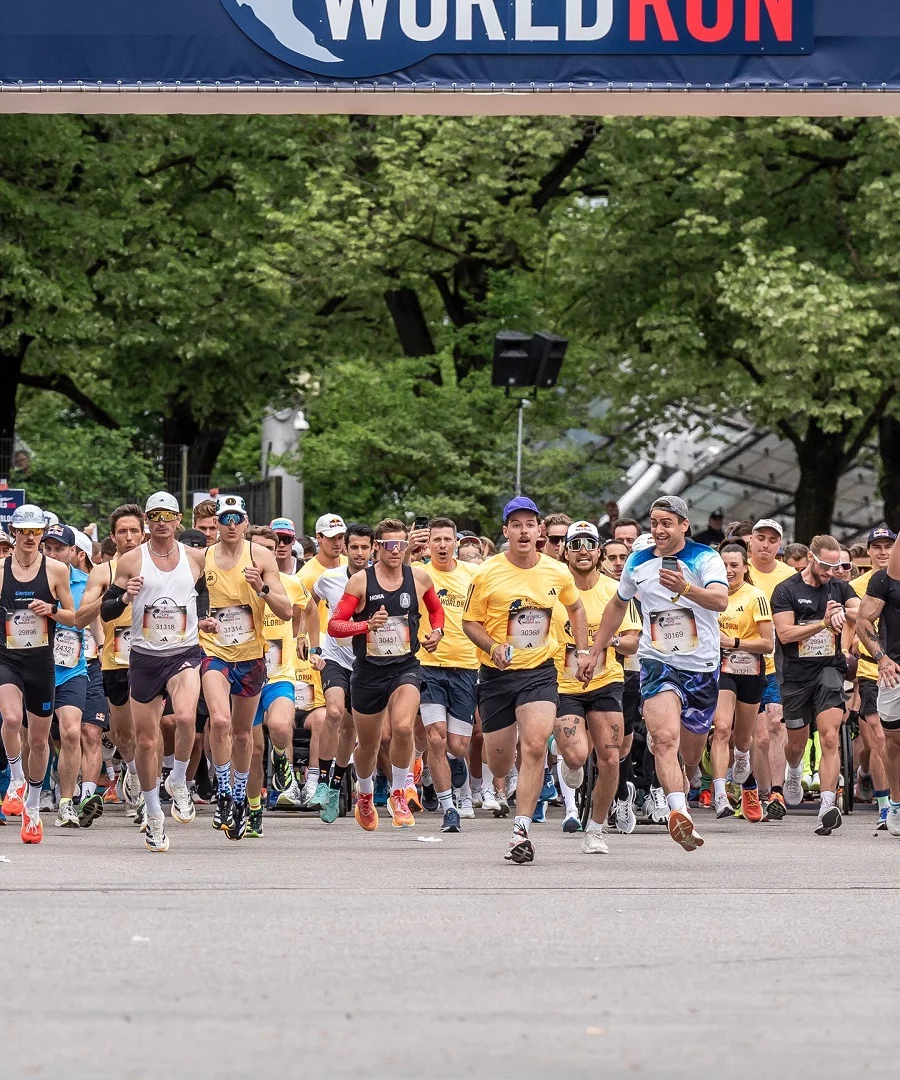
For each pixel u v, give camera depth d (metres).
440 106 44.69
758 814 41.09
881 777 38.91
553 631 32.03
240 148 82.19
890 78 44.16
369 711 35.91
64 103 44.59
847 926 21.67
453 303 85.00
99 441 69.75
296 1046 13.95
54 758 42.81
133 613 31.48
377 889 25.31
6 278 73.06
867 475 108.56
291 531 41.06
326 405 79.31
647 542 30.53
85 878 26.31
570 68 43.84
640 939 20.25
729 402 77.94
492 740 30.19
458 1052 13.84
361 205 77.00
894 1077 13.21
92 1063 13.26
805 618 39.28
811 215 76.94
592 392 82.50
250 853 31.20
